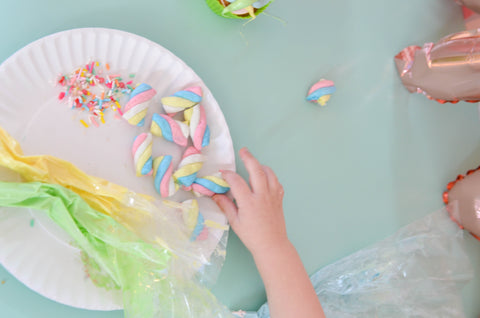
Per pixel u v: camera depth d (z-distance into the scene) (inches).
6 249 24.5
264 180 29.7
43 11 28.9
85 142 27.5
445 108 43.1
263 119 35.5
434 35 43.1
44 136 26.3
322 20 38.5
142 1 31.8
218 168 31.4
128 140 28.9
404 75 40.9
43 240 26.0
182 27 33.1
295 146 36.6
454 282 39.8
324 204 37.3
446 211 41.5
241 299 33.6
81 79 27.2
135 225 26.4
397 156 40.7
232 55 34.7
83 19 30.0
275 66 36.3
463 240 41.1
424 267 39.3
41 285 25.5
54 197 23.5
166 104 28.8
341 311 36.2
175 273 26.7
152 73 29.7
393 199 40.1
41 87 26.3
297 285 27.7
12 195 22.9
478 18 43.5
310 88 37.0
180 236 27.5
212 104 30.9
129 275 25.9
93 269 27.4
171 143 30.3
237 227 29.2
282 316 26.7
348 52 39.5
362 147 39.4
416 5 42.7
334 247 37.4
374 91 40.3
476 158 43.7
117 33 27.5
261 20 35.9
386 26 41.2
